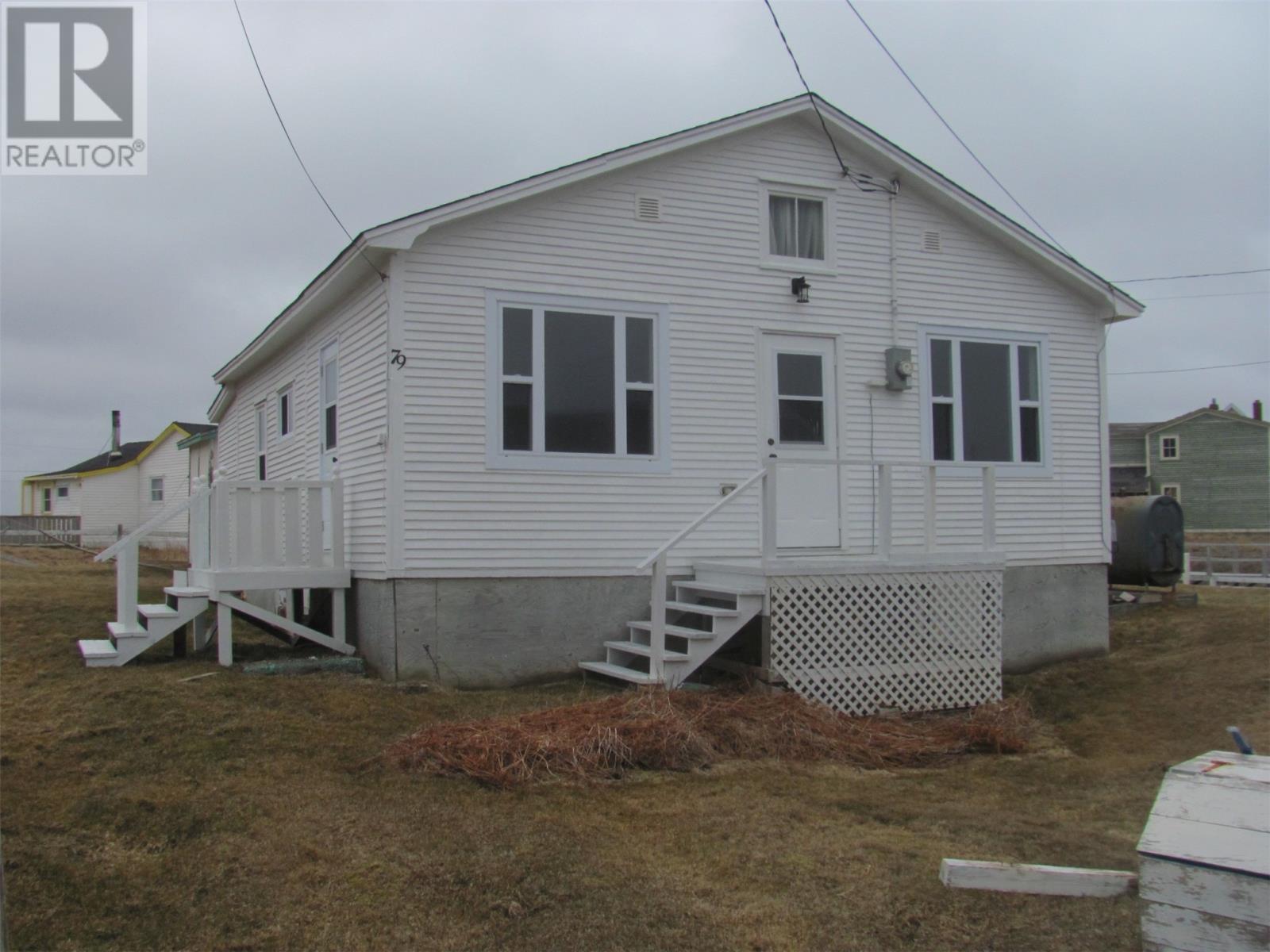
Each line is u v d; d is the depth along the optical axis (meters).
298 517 10.49
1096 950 4.88
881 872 5.75
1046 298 13.02
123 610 10.11
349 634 10.84
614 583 10.62
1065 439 12.99
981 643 10.65
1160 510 16.31
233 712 8.16
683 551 10.94
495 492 10.21
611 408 10.73
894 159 11.98
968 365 12.51
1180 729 9.69
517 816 6.43
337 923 5.01
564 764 7.39
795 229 11.81
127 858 5.64
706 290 11.23
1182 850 4.48
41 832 5.91
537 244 10.52
